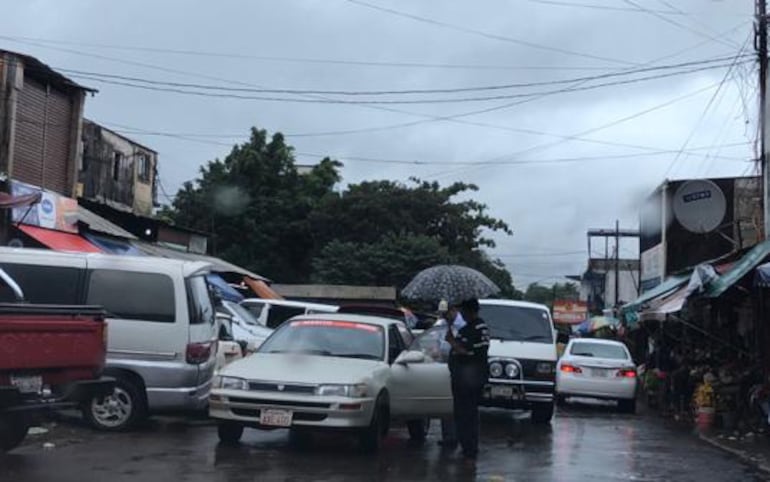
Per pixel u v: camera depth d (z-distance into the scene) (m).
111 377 11.63
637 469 10.55
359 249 43.38
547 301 95.50
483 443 12.47
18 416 9.44
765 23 18.73
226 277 27.42
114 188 30.14
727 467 11.08
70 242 19.45
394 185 47.16
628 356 20.81
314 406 9.98
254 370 10.39
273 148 46.09
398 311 18.59
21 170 20.77
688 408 18.78
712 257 31.73
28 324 8.91
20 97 20.67
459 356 10.88
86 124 28.03
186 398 11.87
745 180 29.06
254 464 9.46
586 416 17.97
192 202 44.22
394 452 10.93
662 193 33.12
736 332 19.53
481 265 47.62
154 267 12.07
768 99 18.52
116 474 8.64
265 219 44.88
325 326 11.71
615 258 61.19
